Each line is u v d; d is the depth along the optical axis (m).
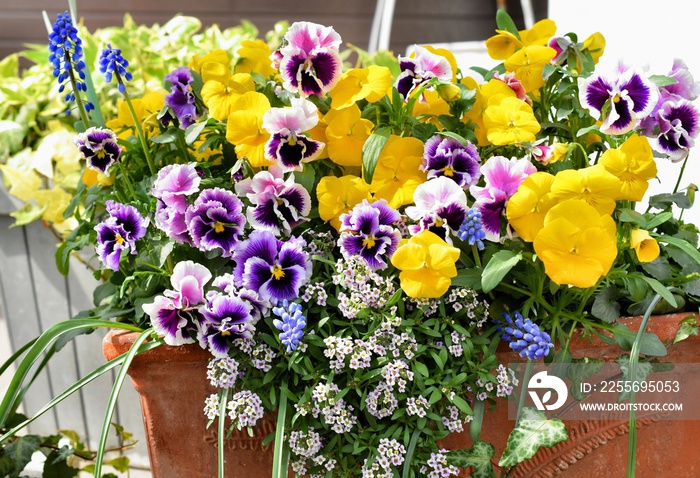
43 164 1.90
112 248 1.17
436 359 1.10
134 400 2.07
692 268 1.25
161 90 1.97
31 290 2.04
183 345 1.13
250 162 1.16
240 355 1.13
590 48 1.37
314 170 1.23
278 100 1.26
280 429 1.04
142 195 1.29
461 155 1.17
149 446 1.20
